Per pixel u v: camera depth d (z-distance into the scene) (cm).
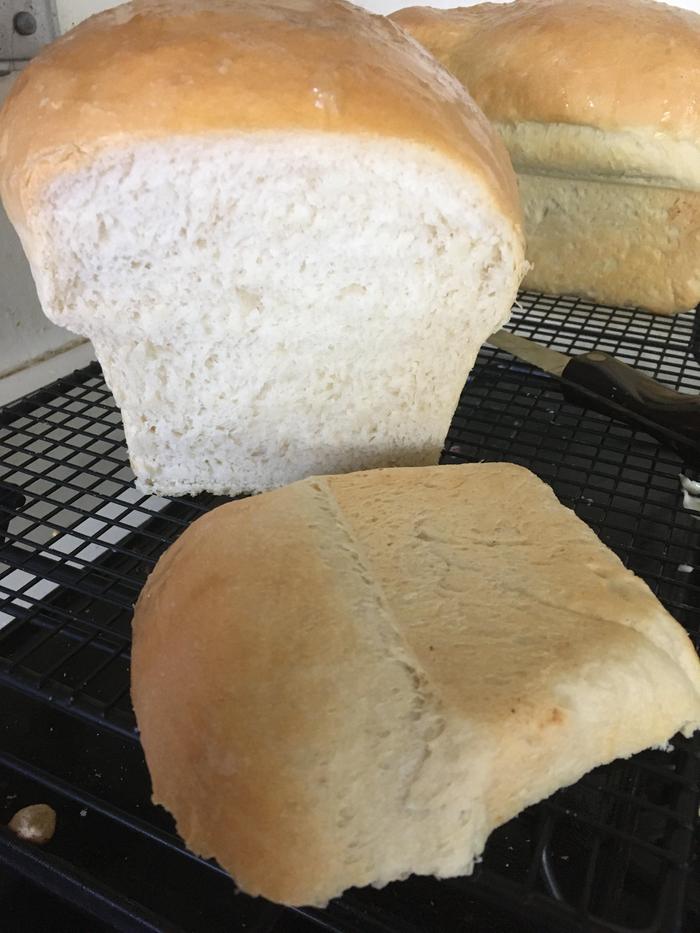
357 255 20
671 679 16
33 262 19
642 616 16
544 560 17
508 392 28
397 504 19
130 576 22
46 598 21
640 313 34
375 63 18
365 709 14
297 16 19
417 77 19
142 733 15
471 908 15
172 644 16
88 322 20
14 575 24
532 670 15
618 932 13
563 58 29
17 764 16
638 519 22
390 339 22
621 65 29
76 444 28
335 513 18
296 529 18
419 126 18
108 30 18
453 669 15
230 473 25
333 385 23
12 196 18
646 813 16
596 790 16
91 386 29
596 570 17
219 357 22
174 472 25
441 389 24
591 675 15
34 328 30
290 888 13
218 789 14
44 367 30
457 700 14
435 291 21
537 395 28
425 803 13
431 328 22
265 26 18
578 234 33
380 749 14
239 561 17
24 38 26
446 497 19
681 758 16
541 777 14
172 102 17
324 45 18
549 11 31
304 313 21
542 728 14
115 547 21
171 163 17
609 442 28
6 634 20
